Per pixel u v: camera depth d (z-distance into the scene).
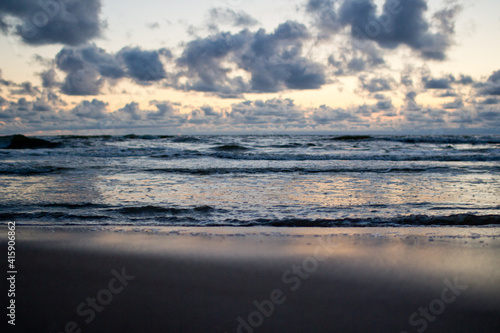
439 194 7.89
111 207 6.54
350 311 2.52
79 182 9.69
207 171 12.30
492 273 3.20
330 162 15.74
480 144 31.67
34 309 2.53
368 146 27.89
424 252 3.80
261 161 16.25
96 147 23.69
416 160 16.78
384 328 2.30
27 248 3.93
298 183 9.66
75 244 4.10
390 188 8.74
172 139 34.16
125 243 4.16
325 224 5.30
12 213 5.86
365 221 5.44
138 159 16.84
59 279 3.06
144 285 2.94
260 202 7.03
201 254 3.73
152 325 2.33
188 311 2.52
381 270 3.27
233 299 2.70
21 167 12.56
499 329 2.30
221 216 5.81
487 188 8.71
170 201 7.15
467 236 4.52
